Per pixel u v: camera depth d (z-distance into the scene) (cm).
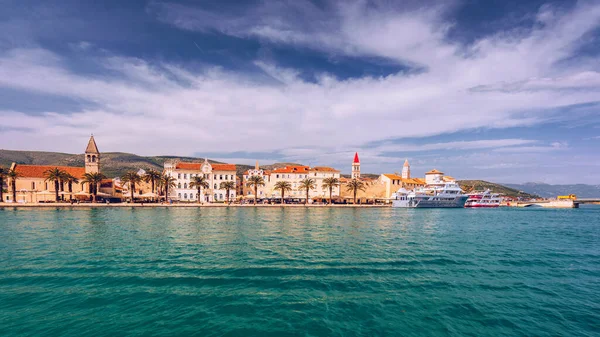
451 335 1216
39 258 2311
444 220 6266
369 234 3875
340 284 1792
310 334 1209
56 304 1450
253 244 3017
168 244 2947
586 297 1639
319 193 13312
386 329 1255
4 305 1430
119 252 2556
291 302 1517
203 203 10975
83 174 10462
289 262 2286
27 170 10119
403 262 2331
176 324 1271
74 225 4284
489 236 3841
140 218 5547
